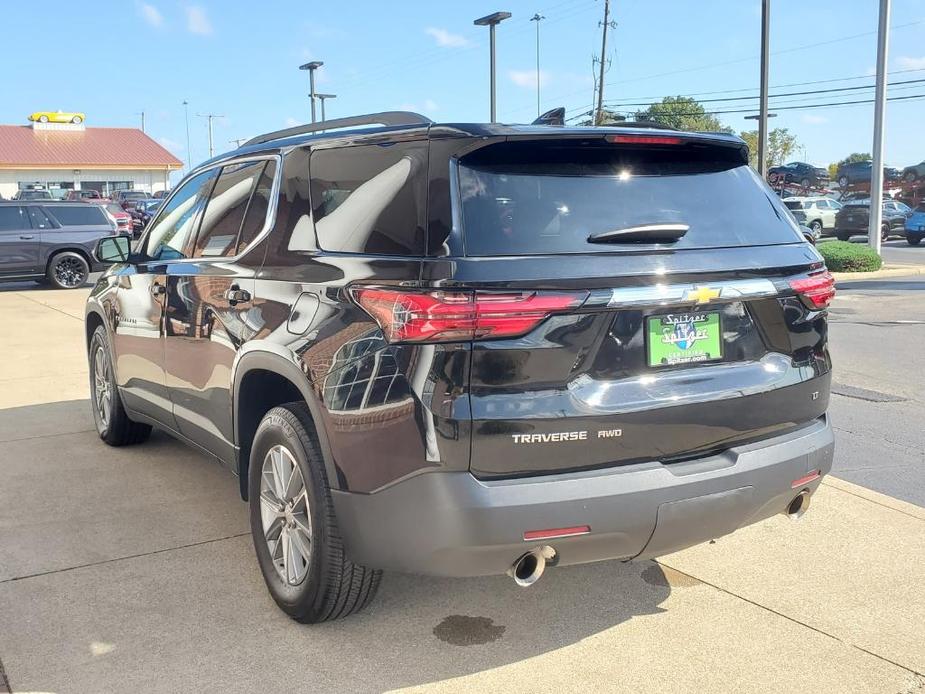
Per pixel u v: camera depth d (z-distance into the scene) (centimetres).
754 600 355
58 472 504
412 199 284
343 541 297
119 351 508
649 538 284
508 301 260
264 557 347
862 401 718
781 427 316
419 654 311
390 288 275
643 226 284
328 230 323
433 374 262
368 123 340
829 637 326
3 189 5319
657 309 283
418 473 267
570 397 270
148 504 453
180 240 448
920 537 418
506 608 346
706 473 290
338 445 290
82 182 5522
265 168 379
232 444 382
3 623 328
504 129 282
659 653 314
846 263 1994
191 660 304
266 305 340
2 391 719
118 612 337
